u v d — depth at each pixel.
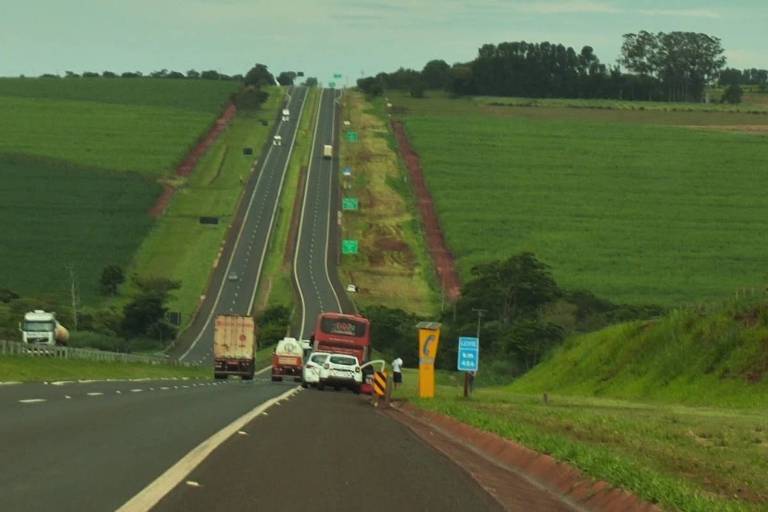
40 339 199.25
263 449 45.62
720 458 52.19
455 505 34.06
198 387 108.31
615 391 129.62
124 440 45.28
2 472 34.28
